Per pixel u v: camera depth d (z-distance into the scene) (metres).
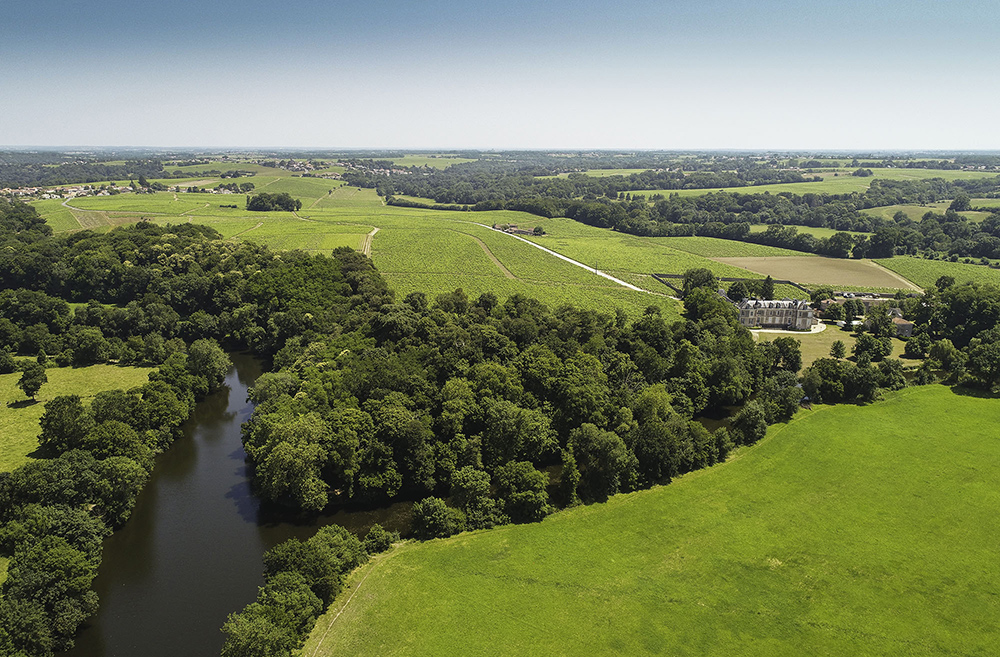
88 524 107.88
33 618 86.38
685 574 105.12
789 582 103.44
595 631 91.69
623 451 131.62
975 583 103.50
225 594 101.69
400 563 106.44
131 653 89.31
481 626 91.81
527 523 120.44
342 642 87.88
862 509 125.31
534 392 158.62
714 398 173.38
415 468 131.88
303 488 121.88
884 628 93.50
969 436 156.25
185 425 168.00
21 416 157.75
